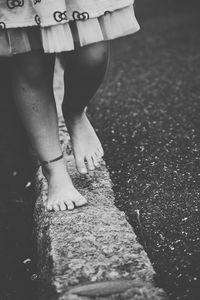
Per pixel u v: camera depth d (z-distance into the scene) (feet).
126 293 2.92
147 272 3.06
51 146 3.60
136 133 5.08
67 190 3.67
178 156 4.55
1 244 3.98
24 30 3.32
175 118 5.33
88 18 3.33
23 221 4.22
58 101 5.39
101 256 3.19
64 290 2.96
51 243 3.34
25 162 5.06
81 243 3.30
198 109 5.50
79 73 3.54
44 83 3.46
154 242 3.54
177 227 3.65
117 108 5.75
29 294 3.45
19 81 3.44
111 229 3.43
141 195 4.06
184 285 3.13
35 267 3.68
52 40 3.27
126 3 3.49
